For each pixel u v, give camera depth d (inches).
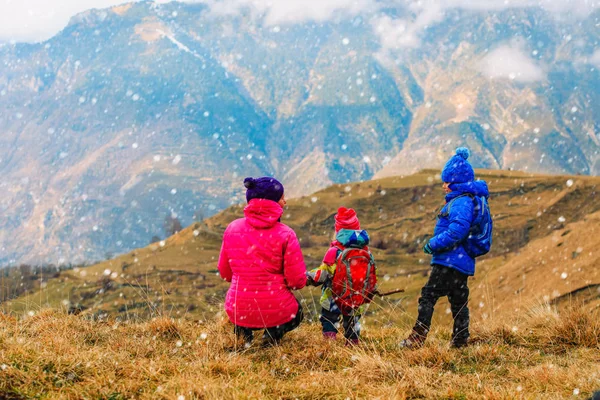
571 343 259.8
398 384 192.9
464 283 262.8
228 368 207.9
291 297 259.3
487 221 262.2
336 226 274.4
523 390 193.8
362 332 299.0
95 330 264.5
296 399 180.1
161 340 261.4
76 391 169.9
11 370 173.0
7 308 278.5
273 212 255.6
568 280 1731.1
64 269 4667.8
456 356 243.0
